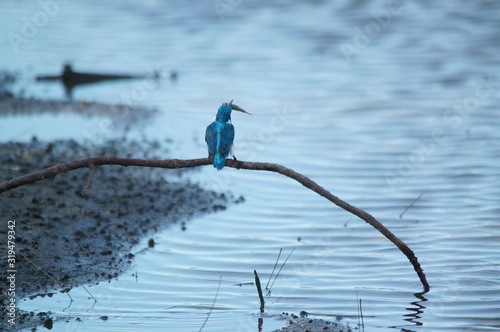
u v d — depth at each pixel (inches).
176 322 394.9
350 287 446.3
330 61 1176.2
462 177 669.3
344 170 701.3
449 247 508.1
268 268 479.5
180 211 578.6
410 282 450.6
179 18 1491.1
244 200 621.0
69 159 653.3
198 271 471.5
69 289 434.6
